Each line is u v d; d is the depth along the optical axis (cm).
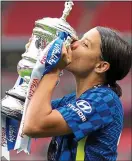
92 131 396
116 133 410
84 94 408
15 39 2120
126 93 1817
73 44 417
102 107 396
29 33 2275
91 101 397
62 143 420
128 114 1819
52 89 393
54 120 386
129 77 1811
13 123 452
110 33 416
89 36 415
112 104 402
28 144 432
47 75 394
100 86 416
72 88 1831
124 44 418
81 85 423
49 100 390
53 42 394
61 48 391
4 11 2242
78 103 397
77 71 416
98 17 2239
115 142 414
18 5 2264
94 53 411
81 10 2239
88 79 419
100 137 404
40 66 393
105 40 411
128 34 1819
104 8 2239
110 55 412
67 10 445
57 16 2281
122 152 1598
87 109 393
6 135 448
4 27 2228
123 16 2242
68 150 413
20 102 439
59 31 434
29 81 418
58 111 392
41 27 442
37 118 383
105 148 406
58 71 397
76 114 391
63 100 452
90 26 2228
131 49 423
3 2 2225
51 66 391
